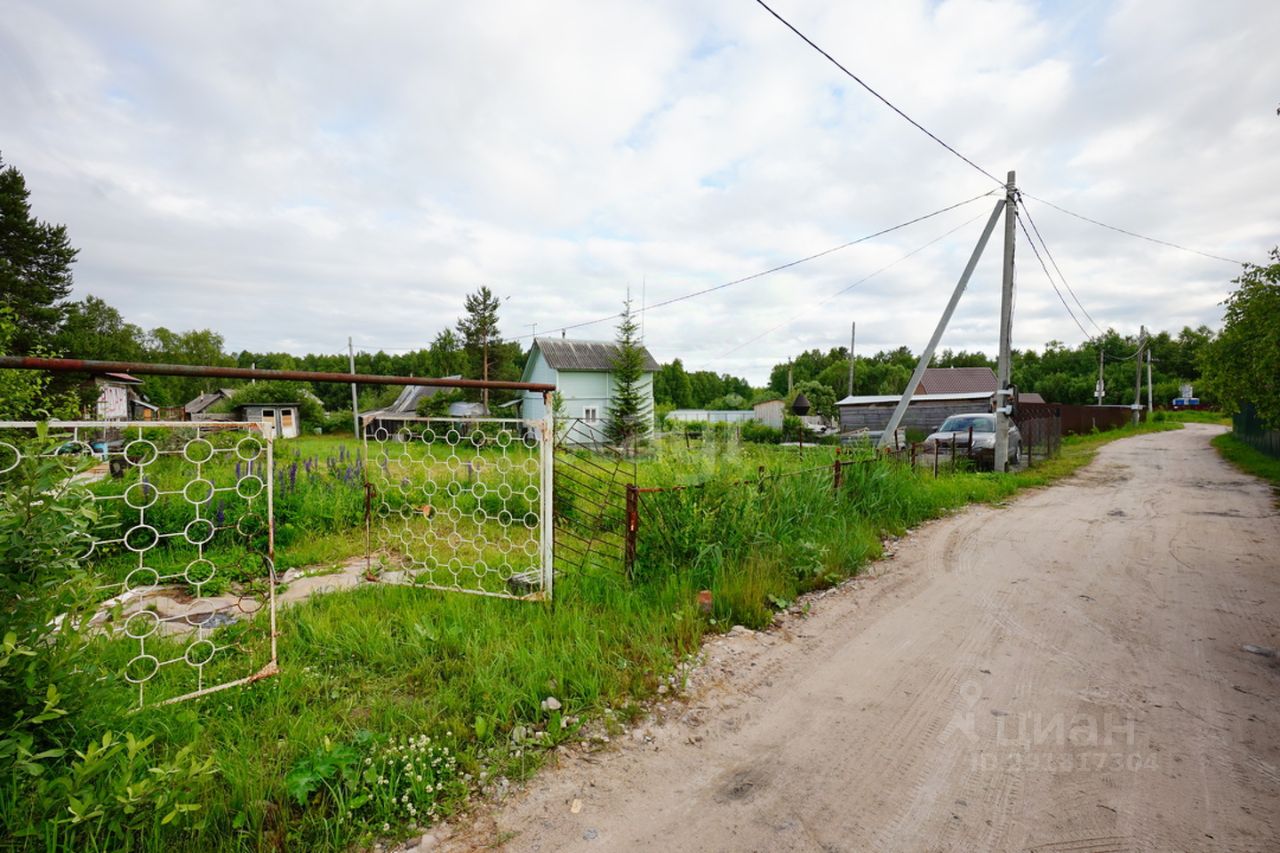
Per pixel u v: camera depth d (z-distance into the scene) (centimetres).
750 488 599
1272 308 840
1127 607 455
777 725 296
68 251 3256
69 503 223
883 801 238
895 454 1040
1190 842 212
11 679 201
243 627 380
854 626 428
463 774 253
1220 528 729
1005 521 800
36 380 784
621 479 736
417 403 4309
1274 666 351
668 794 243
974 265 1223
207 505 644
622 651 362
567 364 3188
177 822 210
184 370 324
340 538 652
